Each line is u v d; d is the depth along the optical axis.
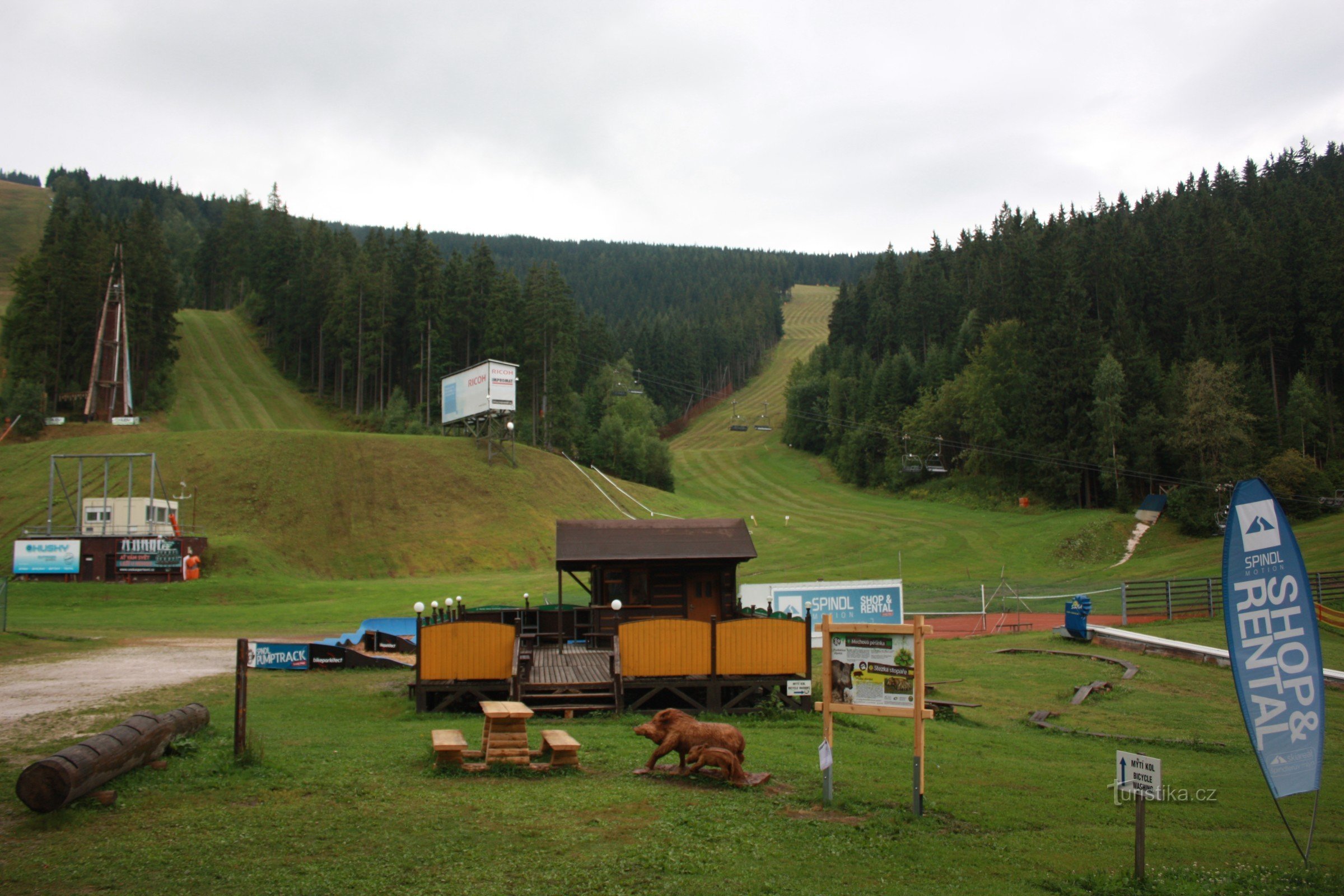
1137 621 38.25
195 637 34.44
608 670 20.31
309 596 52.34
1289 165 158.75
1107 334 97.94
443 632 18.55
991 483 100.38
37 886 7.22
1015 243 128.62
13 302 105.50
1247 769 15.27
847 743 15.70
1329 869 9.07
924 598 50.22
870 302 160.12
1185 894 8.00
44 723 15.48
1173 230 116.50
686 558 23.98
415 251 126.56
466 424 91.19
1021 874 8.41
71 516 65.69
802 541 78.50
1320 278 90.69
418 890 7.27
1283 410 86.00
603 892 7.35
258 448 78.38
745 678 19.05
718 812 9.88
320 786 10.64
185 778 10.72
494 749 11.80
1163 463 85.94
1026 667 27.66
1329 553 53.94
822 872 8.07
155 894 7.09
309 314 127.62
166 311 115.94
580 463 106.94
